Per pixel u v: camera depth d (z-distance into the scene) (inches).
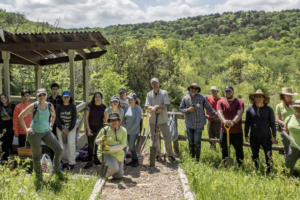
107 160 196.1
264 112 213.5
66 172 199.5
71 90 258.5
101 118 228.2
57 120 216.8
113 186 186.5
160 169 224.8
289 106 223.5
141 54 920.9
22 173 180.2
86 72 322.7
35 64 340.5
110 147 195.9
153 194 176.1
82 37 248.4
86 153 244.5
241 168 217.0
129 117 227.9
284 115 226.5
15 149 244.4
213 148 271.1
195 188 173.9
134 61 891.4
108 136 198.4
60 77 577.3
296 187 179.0
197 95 234.8
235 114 223.1
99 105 231.5
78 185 172.7
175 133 256.7
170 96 923.4
